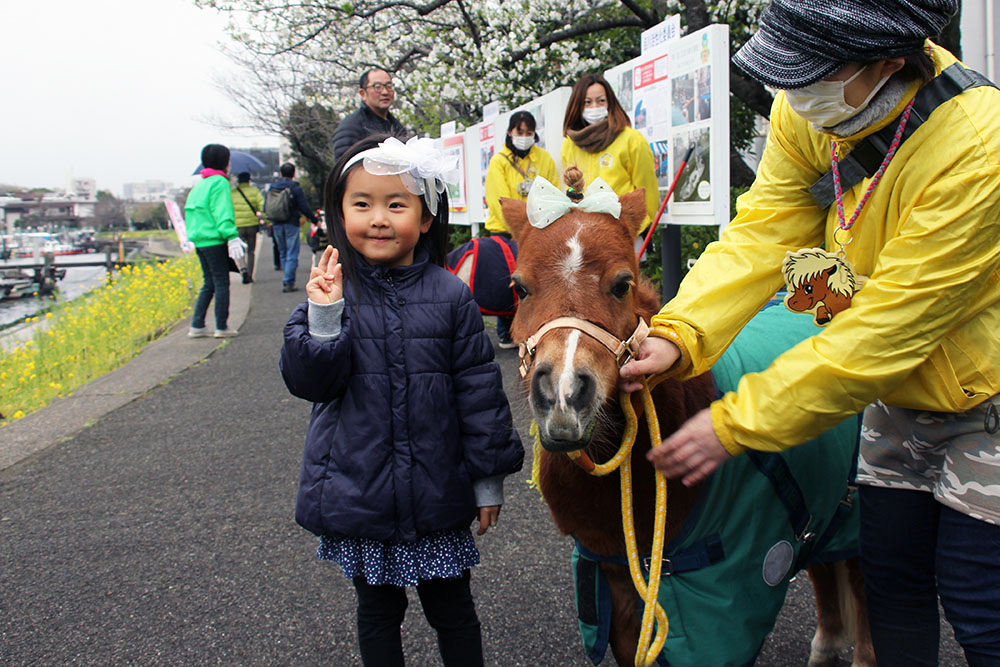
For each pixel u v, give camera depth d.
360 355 2.06
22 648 2.77
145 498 4.07
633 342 1.89
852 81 1.50
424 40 12.45
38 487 4.28
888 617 1.84
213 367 7.07
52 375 6.79
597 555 2.04
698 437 1.65
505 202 2.28
